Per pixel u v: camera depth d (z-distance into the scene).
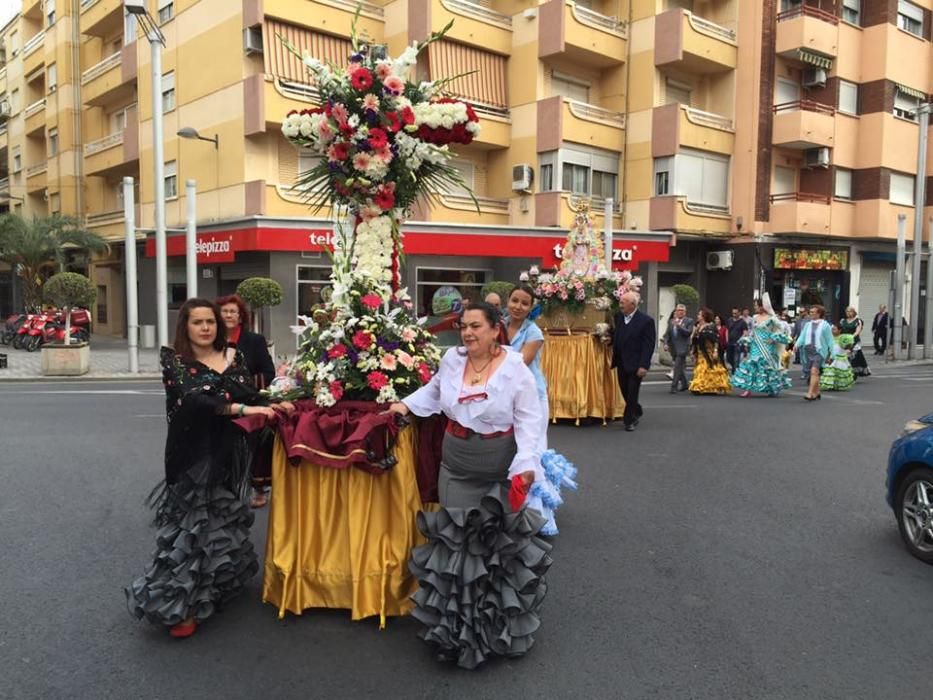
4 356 17.81
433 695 3.50
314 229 21.16
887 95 28.42
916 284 25.02
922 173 24.58
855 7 28.69
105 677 3.63
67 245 28.28
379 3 24.11
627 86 25.89
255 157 21.73
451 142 4.80
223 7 22.11
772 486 7.31
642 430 10.34
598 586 4.80
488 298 6.76
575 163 24.81
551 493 5.45
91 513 6.15
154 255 25.41
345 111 4.52
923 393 15.48
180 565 3.95
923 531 5.31
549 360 10.70
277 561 4.23
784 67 27.23
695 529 5.95
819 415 12.02
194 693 3.50
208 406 3.91
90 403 12.21
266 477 4.46
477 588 3.75
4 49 40.12
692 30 24.97
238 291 18.73
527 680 3.65
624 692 3.54
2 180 42.91
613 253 24.16
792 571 5.08
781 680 3.66
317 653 3.88
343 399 4.28
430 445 4.30
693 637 4.11
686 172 25.48
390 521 4.22
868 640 4.08
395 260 4.83
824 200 27.81
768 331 14.65
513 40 25.03
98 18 29.47
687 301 21.38
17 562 5.08
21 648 3.90
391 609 4.19
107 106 31.33
